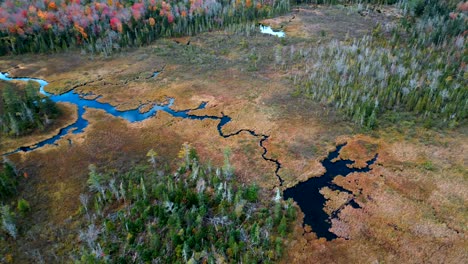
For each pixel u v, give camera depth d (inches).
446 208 2509.8
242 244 2156.7
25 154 3134.8
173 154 3115.2
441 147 3075.8
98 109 3846.0
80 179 2832.2
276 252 2203.5
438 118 3417.8
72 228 2405.3
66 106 3890.3
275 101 3863.2
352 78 3959.2
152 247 2174.0
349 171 2908.5
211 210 2459.4
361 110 3467.0
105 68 4751.5
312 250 2255.2
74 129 3501.5
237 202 2442.2
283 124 3481.8
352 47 4640.8
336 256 2219.5
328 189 2728.8
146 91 4168.3
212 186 2667.3
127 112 3782.0
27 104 3580.2
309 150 3129.9
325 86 3895.2
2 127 3467.0
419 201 2581.2
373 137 3255.4
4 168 2856.8
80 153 3142.2
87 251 2213.3
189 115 3698.3
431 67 4074.8
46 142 3307.1
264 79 4343.0
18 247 2292.1
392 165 2928.2
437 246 2249.0
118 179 2812.5
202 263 2096.5
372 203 2593.5
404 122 3398.1
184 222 2333.9
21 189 2738.7
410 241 2290.8
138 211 2421.3
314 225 2437.3
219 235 2277.3
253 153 3110.2
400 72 3939.5
